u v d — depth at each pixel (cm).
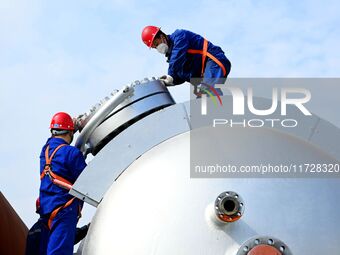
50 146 615
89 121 622
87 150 633
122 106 618
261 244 503
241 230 509
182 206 522
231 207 512
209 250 505
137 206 534
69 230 577
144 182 544
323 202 524
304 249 505
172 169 543
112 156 567
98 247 536
